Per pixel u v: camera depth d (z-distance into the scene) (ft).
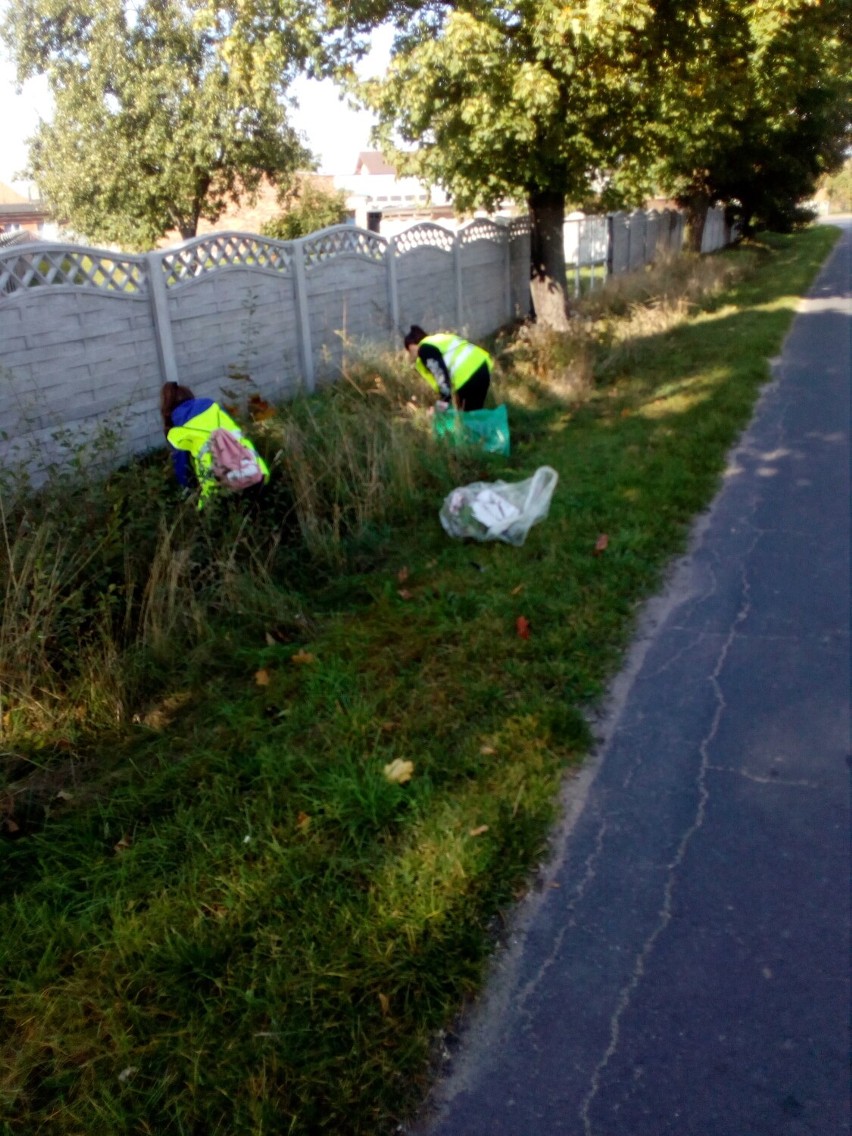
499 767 12.03
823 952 9.37
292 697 14.20
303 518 19.45
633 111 36.47
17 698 13.65
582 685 13.98
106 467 20.06
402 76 32.35
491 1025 8.73
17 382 20.56
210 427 18.45
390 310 35.76
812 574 17.89
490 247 45.19
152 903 10.00
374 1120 7.77
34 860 11.09
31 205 119.75
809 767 12.20
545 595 16.75
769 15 36.17
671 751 12.65
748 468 24.36
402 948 9.20
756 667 14.66
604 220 64.85
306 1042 8.31
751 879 10.35
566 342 35.55
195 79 60.85
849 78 80.18
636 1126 7.77
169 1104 7.83
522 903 10.15
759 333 42.63
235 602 16.46
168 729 13.83
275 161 64.13
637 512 20.47
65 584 14.69
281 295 29.53
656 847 10.90
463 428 24.09
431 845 10.55
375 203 103.55
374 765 11.91
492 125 32.17
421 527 20.58
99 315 22.68
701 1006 8.84
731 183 91.15
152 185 62.18
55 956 9.43
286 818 11.23
